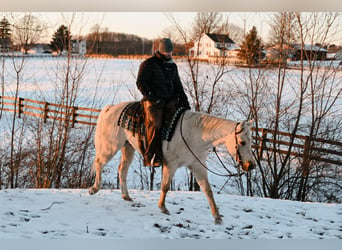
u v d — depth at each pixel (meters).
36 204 5.39
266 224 5.19
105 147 5.67
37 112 15.45
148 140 5.06
